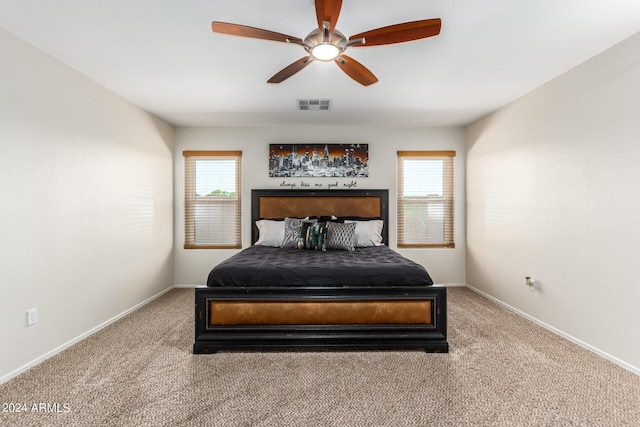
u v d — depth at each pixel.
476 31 2.11
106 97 3.08
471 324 3.09
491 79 2.91
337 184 4.60
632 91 2.17
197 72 2.75
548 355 2.43
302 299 2.52
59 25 2.02
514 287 3.45
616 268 2.29
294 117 4.11
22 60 2.19
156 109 3.76
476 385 2.03
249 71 2.73
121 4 1.81
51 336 2.42
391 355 2.44
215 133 4.55
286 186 4.60
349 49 2.36
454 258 4.61
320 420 1.70
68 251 2.59
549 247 2.94
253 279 2.56
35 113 2.29
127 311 3.40
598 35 2.16
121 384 2.04
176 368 2.24
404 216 4.64
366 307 2.53
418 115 4.02
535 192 3.12
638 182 2.14
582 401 1.86
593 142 2.47
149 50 2.36
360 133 4.61
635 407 1.80
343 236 3.68
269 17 1.95
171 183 4.46
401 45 2.29
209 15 1.93
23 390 1.96
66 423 1.67
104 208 3.04
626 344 2.22
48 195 2.41
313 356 2.42
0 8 1.84
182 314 3.39
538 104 3.08
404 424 1.67
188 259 4.55
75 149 2.68
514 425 1.66
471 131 4.41
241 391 1.96
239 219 4.57
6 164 2.09
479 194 4.20
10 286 2.11
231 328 2.50
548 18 1.96
